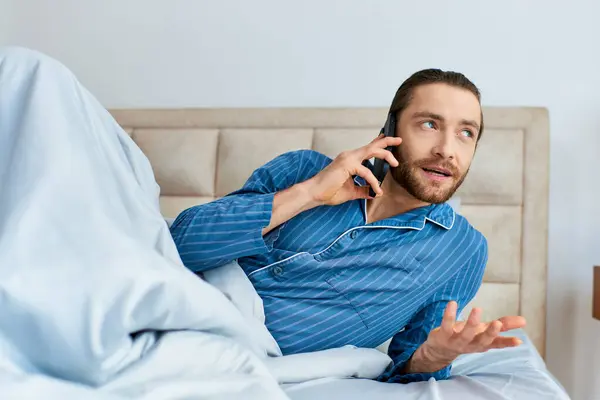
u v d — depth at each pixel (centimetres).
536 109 230
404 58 252
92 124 100
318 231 130
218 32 264
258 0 261
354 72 254
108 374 75
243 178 237
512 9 247
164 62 267
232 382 76
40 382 66
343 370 114
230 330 95
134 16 271
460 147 125
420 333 135
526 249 224
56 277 76
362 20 254
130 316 77
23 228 78
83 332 74
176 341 83
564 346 238
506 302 222
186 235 119
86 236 80
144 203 102
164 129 248
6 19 279
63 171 85
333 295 129
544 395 103
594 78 242
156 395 70
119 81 270
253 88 261
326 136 236
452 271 136
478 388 105
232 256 120
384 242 131
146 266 80
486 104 246
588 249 239
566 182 241
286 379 107
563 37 244
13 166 85
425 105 124
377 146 121
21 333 74
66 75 99
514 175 226
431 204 135
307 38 258
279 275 129
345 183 125
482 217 225
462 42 249
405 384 112
